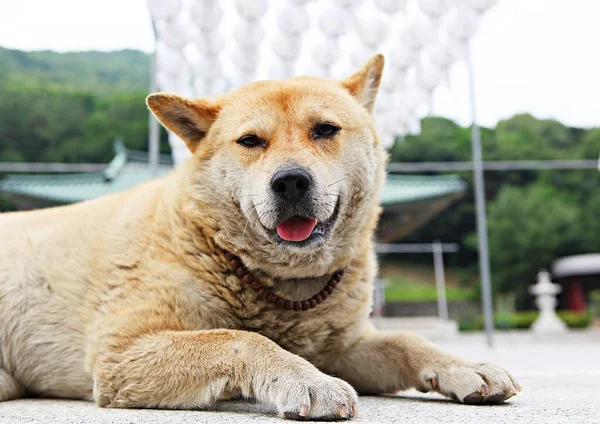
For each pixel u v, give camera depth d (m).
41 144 9.77
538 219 12.56
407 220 5.78
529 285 12.55
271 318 0.86
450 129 13.59
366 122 0.96
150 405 0.79
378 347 0.90
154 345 0.80
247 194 0.87
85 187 5.17
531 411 0.73
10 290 0.92
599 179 13.48
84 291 0.89
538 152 13.48
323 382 0.73
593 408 0.74
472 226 13.77
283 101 0.91
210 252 0.86
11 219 1.01
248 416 0.73
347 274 0.90
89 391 0.89
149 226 0.89
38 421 0.70
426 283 13.47
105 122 9.80
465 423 0.67
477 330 9.83
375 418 0.72
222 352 0.78
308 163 0.86
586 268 11.45
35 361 0.91
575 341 5.92
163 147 7.41
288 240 0.85
